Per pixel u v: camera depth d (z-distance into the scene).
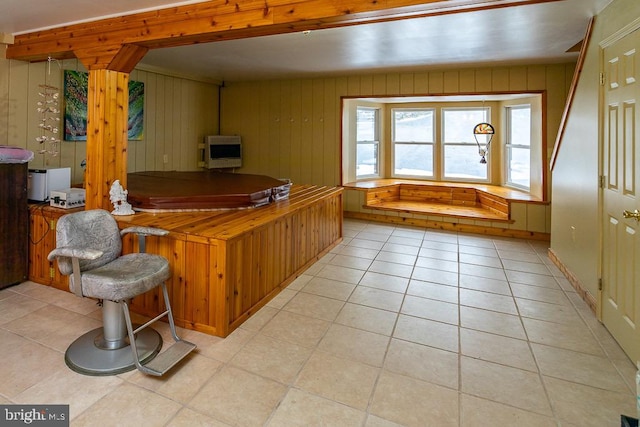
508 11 3.11
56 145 4.43
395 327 2.68
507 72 5.24
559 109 5.05
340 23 2.41
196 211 3.38
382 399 1.92
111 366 2.12
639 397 1.54
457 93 5.53
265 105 6.82
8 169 3.19
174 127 6.20
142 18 2.84
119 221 2.90
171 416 1.78
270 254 3.12
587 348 2.41
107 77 3.05
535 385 2.04
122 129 3.20
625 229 2.34
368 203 6.41
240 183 4.39
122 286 2.00
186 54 4.79
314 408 1.85
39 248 3.34
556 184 4.11
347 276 3.71
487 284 3.53
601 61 2.77
